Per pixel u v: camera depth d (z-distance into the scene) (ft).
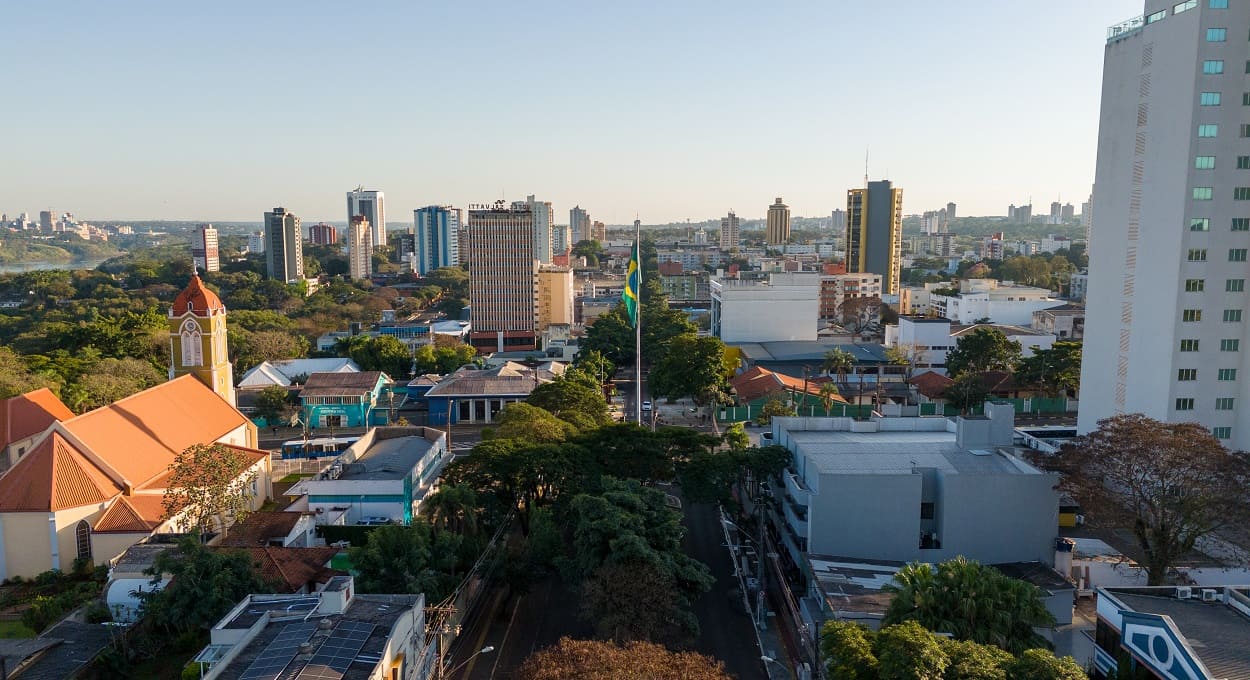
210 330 352.69
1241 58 290.15
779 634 215.92
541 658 143.64
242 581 192.75
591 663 135.64
